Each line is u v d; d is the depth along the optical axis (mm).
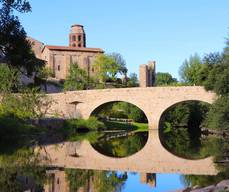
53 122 72812
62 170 30672
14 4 34844
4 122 56938
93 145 52625
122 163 36469
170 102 81062
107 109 103875
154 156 42094
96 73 141375
